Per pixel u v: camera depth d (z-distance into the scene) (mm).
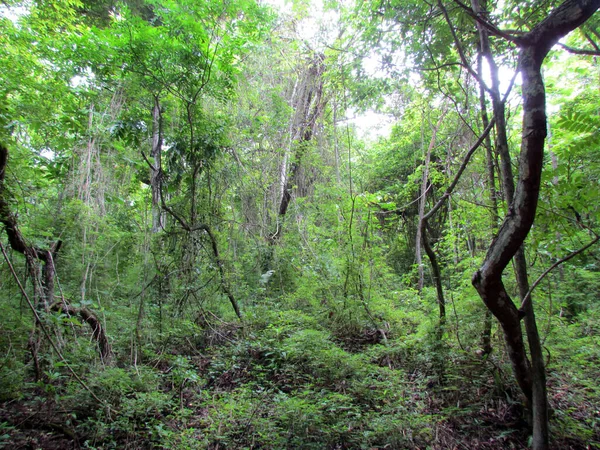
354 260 6387
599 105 6305
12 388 3564
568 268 6156
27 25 5855
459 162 6648
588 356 4332
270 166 9188
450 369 4117
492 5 4590
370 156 13438
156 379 4176
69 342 4223
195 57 5223
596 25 4348
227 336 5859
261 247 8117
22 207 4727
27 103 5496
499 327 4078
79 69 5621
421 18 4766
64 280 5383
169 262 6094
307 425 3225
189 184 6477
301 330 5223
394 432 3227
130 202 7676
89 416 3488
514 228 2566
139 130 5734
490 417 3658
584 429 3283
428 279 9320
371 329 5945
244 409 3566
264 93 9422
